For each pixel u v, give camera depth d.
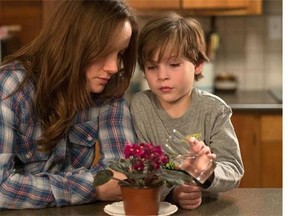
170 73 1.46
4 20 3.53
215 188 1.34
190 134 1.51
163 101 1.52
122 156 1.45
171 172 1.16
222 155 1.46
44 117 1.41
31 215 1.28
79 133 1.49
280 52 3.54
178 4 3.20
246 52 3.55
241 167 1.46
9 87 1.38
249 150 2.97
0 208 1.31
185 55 1.46
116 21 1.31
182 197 1.30
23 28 3.53
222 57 3.56
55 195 1.32
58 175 1.35
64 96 1.39
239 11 3.23
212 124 1.50
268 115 2.95
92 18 1.31
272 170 2.97
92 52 1.32
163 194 1.31
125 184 1.17
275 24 3.53
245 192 1.46
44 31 1.40
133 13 1.43
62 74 1.37
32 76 1.41
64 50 1.35
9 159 1.33
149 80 1.49
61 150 1.44
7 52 3.29
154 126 1.53
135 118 1.54
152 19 1.50
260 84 3.57
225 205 1.34
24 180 1.32
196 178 1.25
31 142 1.42
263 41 3.54
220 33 3.54
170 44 1.42
